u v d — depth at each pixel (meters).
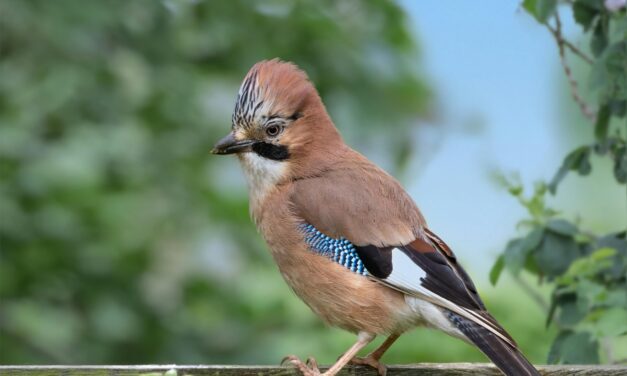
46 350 12.70
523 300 11.64
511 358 8.20
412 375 8.87
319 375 8.67
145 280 13.12
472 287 8.77
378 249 8.73
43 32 12.82
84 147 12.45
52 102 12.61
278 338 12.55
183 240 13.19
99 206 12.59
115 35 13.05
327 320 9.01
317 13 12.82
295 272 9.03
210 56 13.36
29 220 12.55
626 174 9.41
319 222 8.93
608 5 9.20
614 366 8.66
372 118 12.89
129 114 12.97
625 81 9.09
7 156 12.42
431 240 8.90
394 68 13.15
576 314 9.36
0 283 12.50
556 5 9.27
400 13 13.03
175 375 8.15
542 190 9.57
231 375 8.51
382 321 8.75
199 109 13.18
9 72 12.78
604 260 9.27
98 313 12.73
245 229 13.36
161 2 13.06
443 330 8.55
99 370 8.38
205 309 13.23
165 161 13.06
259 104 9.23
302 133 9.27
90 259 12.76
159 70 13.08
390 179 9.18
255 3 12.91
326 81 12.95
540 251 9.48
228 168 13.57
